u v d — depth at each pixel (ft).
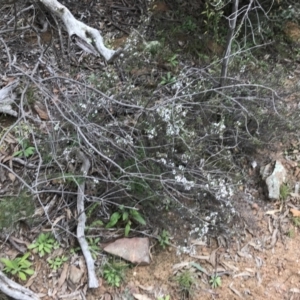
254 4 7.54
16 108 6.28
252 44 7.52
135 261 5.17
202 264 5.35
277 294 5.19
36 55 7.00
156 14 7.85
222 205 5.45
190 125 5.72
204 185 5.29
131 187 5.29
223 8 7.52
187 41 7.54
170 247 5.40
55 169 5.69
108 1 8.11
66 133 5.80
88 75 6.71
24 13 7.42
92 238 5.28
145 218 5.42
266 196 5.95
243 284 5.24
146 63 6.83
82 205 5.32
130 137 5.36
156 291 5.08
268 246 5.58
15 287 4.77
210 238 5.55
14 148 5.89
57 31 7.31
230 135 6.01
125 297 5.00
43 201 5.46
